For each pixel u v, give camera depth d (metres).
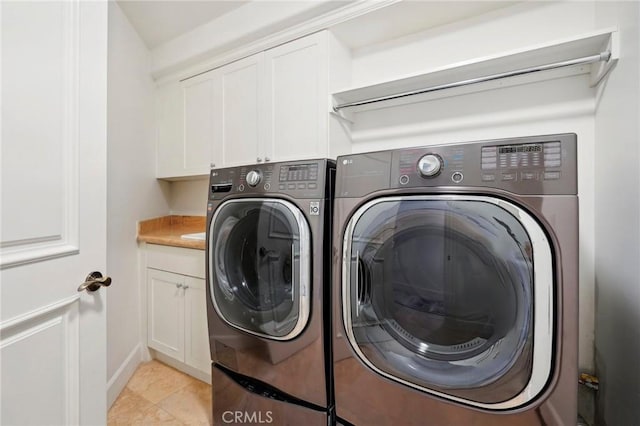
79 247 0.90
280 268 1.12
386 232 0.88
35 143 0.77
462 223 0.77
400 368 0.87
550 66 1.14
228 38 1.94
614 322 1.05
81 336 0.91
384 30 1.66
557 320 0.67
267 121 1.85
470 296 0.78
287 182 1.12
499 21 1.47
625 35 0.99
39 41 0.78
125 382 1.86
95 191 0.95
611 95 1.08
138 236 2.11
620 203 1.01
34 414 0.77
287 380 1.11
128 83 2.05
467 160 0.77
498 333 0.74
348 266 0.94
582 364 1.24
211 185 1.37
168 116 2.39
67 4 0.86
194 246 1.78
